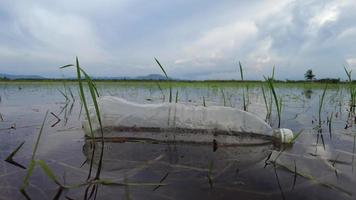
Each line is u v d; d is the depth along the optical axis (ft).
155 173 5.54
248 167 5.97
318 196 4.51
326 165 6.09
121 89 45.83
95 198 4.38
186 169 5.81
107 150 7.30
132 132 8.59
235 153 7.13
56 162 6.22
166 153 7.09
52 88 50.16
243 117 8.69
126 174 5.48
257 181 5.14
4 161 6.22
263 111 16.15
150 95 30.60
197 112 9.05
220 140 8.34
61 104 20.06
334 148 7.66
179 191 4.66
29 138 8.63
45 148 7.45
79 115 14.20
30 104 19.84
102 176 5.34
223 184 4.98
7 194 4.48
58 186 4.82
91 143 8.05
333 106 20.13
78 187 4.80
